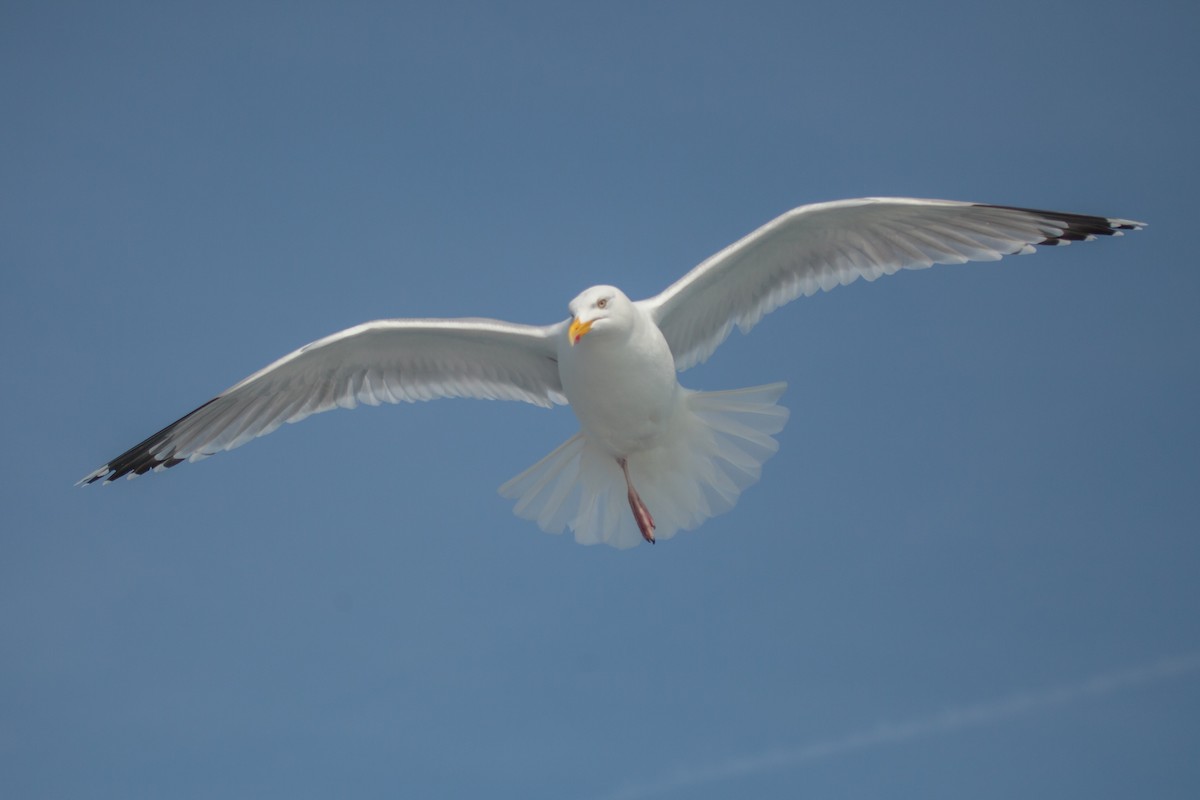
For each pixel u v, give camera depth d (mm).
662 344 11484
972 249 12172
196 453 12984
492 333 12094
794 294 12336
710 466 12164
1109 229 12258
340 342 12281
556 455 12477
